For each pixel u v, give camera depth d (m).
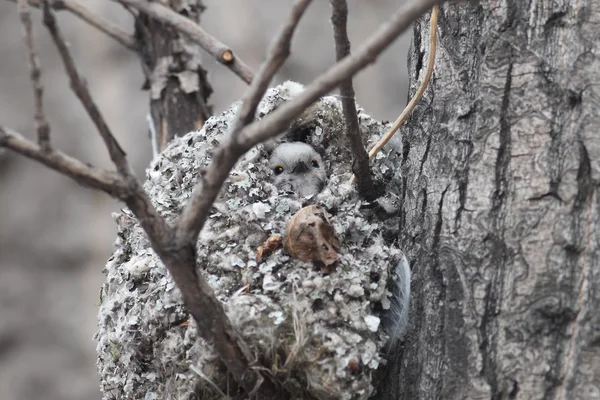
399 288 3.35
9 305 4.10
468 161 3.35
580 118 3.34
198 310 3.31
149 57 3.47
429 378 3.34
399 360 3.35
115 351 3.38
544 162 3.34
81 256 4.23
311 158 3.43
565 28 3.35
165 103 3.47
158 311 3.36
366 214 3.38
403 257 3.36
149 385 3.37
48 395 4.00
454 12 3.37
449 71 3.37
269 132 3.28
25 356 4.04
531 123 3.34
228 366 3.32
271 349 3.33
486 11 3.36
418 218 3.36
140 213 3.29
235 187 3.38
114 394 3.38
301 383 3.33
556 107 3.34
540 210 3.33
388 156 3.40
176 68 3.47
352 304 3.34
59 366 4.04
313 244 3.34
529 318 3.33
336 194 3.38
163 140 3.47
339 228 3.36
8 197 4.27
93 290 4.18
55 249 4.22
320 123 3.43
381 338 3.34
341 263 3.34
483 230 3.34
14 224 4.22
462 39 3.37
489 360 3.33
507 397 3.32
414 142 3.37
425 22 3.38
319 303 3.34
